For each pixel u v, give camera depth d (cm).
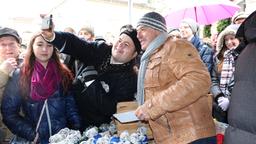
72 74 262
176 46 184
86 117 253
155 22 194
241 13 364
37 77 234
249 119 148
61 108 241
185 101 172
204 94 178
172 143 185
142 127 223
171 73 184
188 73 173
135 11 1134
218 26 548
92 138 218
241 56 160
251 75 150
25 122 235
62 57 274
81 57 247
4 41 258
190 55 180
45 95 234
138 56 252
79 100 252
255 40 151
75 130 238
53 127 235
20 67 242
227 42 333
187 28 378
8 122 233
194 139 180
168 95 174
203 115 185
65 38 233
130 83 251
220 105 293
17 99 233
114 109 246
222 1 470
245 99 150
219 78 339
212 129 188
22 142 234
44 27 221
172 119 186
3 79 236
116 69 250
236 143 154
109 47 258
